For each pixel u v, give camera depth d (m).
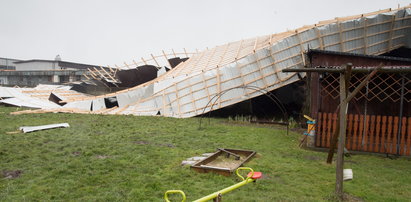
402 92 9.63
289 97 23.73
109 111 23.80
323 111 11.68
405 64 13.08
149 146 10.28
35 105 26.81
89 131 13.52
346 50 20.12
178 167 7.66
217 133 13.73
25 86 49.56
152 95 22.86
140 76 31.77
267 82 20.08
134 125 15.96
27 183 6.27
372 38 20.36
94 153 9.09
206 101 20.83
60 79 49.03
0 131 13.12
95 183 6.32
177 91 21.72
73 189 5.95
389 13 19.92
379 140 9.84
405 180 7.10
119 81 32.66
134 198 5.50
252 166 7.90
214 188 6.11
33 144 10.22
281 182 6.74
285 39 20.03
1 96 28.70
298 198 5.72
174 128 14.98
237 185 4.67
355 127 10.12
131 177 6.75
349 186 6.54
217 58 24.00
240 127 15.94
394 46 20.91
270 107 23.80
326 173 7.50
